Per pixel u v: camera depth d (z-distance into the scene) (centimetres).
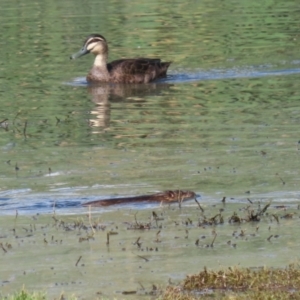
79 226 1330
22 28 3225
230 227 1314
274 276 1085
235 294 1040
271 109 2127
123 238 1273
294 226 1310
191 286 1069
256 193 1474
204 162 1677
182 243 1246
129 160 1705
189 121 2033
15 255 1216
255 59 2722
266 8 3588
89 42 2545
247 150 1756
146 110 2170
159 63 2561
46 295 1060
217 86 2412
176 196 1449
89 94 2381
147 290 1073
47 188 1530
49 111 2170
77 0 3812
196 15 3453
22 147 1834
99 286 1091
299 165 1636
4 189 1530
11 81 2514
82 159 1723
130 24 3284
